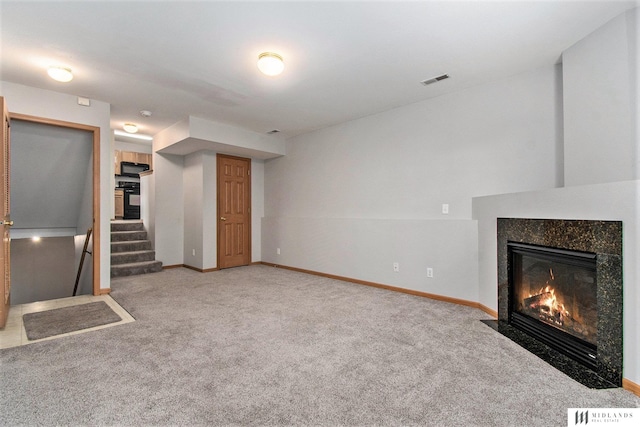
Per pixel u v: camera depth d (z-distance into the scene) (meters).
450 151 3.56
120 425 1.48
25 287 5.02
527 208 2.58
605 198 1.91
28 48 2.58
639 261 1.74
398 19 2.18
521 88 3.05
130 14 2.12
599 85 2.29
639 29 2.03
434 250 3.65
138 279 4.73
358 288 4.18
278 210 5.97
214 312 3.15
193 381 1.86
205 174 5.41
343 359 2.15
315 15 2.13
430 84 3.33
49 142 3.76
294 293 3.91
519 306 2.77
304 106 4.01
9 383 1.83
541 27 2.28
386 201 4.19
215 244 5.54
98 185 3.82
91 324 2.79
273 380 1.88
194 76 3.11
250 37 2.41
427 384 1.84
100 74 3.07
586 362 2.05
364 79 3.19
